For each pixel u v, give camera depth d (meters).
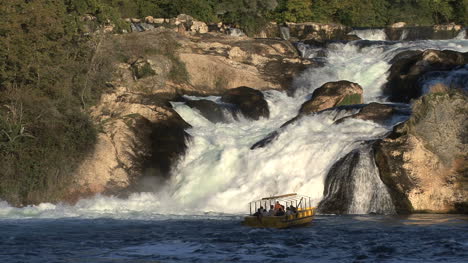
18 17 89.06
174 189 79.38
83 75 91.50
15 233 57.66
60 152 79.81
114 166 80.50
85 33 97.31
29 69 86.94
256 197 74.19
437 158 69.88
